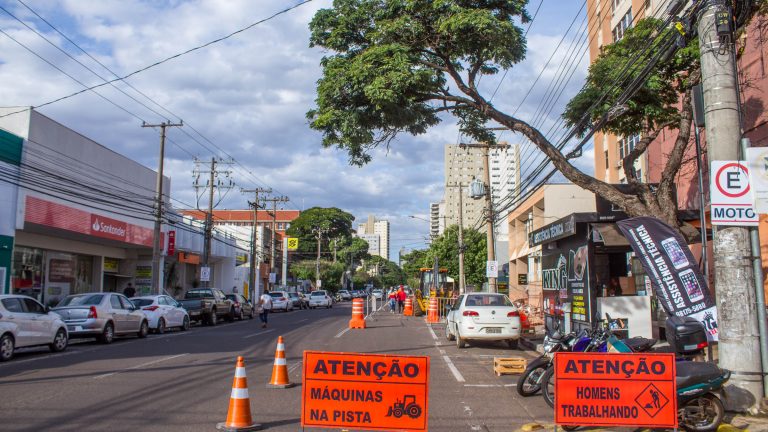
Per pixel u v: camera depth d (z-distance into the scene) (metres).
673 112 14.92
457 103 14.69
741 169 8.24
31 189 22.44
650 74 13.09
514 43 12.51
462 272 38.31
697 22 9.80
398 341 19.31
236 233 61.16
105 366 13.04
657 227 9.95
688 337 8.56
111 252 34.31
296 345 17.89
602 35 32.88
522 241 46.41
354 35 13.75
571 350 9.51
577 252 16.33
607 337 9.20
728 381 8.05
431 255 60.59
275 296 44.03
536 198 39.28
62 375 11.71
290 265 80.31
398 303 42.03
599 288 18.03
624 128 15.59
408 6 12.82
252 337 20.75
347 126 13.06
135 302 22.75
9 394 9.66
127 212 31.98
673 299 9.70
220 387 10.45
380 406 6.18
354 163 14.95
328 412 6.20
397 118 13.35
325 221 89.69
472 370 13.02
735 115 8.38
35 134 23.98
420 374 6.19
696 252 18.72
